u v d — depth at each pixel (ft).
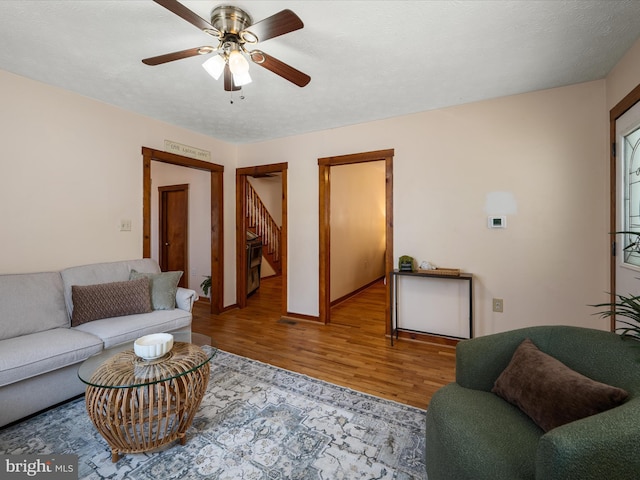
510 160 9.55
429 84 8.71
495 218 9.75
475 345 5.20
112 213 10.23
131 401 4.96
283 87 8.84
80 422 6.35
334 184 16.01
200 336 7.34
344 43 6.71
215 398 7.18
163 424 5.78
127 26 6.17
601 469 2.73
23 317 7.27
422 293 10.92
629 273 7.30
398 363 9.18
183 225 17.67
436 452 4.11
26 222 8.34
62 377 6.82
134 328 8.07
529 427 3.89
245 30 5.34
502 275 9.71
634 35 6.47
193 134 13.00
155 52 7.12
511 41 6.66
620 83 7.52
